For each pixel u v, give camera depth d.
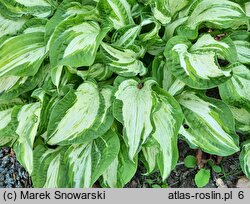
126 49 0.99
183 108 1.02
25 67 0.99
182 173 1.11
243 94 1.03
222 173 1.11
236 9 1.01
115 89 0.97
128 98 0.96
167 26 1.04
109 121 0.96
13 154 1.15
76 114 0.96
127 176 0.99
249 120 1.06
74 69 1.00
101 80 1.04
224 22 1.00
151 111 0.94
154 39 1.02
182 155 1.12
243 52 1.06
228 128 1.00
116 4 0.99
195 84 0.93
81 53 0.93
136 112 0.95
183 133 1.01
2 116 1.04
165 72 1.02
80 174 0.97
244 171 1.04
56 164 1.00
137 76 1.04
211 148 0.99
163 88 1.02
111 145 0.98
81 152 0.99
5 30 1.05
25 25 1.04
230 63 1.01
